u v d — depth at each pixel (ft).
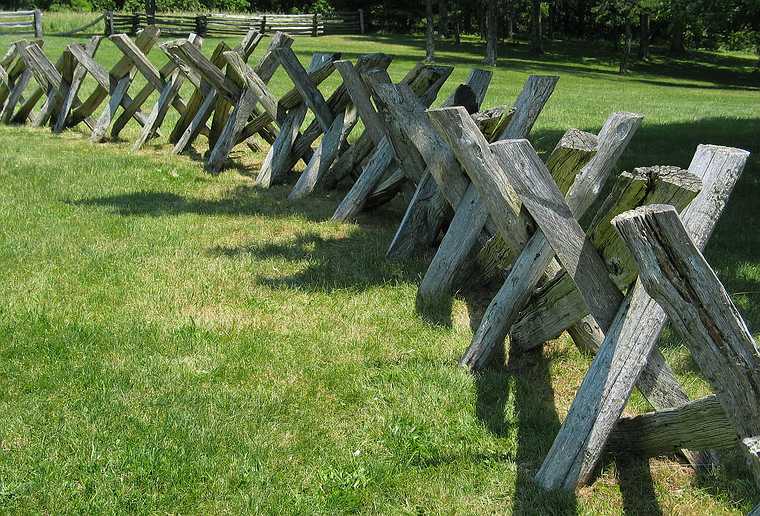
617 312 11.13
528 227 13.99
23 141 37.99
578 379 15.08
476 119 17.98
